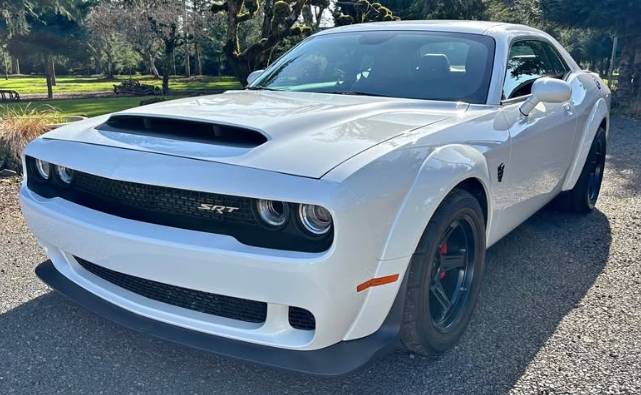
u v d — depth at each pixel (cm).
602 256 421
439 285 276
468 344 296
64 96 3148
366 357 234
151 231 238
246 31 3812
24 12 2600
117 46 5234
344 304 224
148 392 256
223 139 255
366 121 277
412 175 241
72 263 294
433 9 2394
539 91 334
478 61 354
